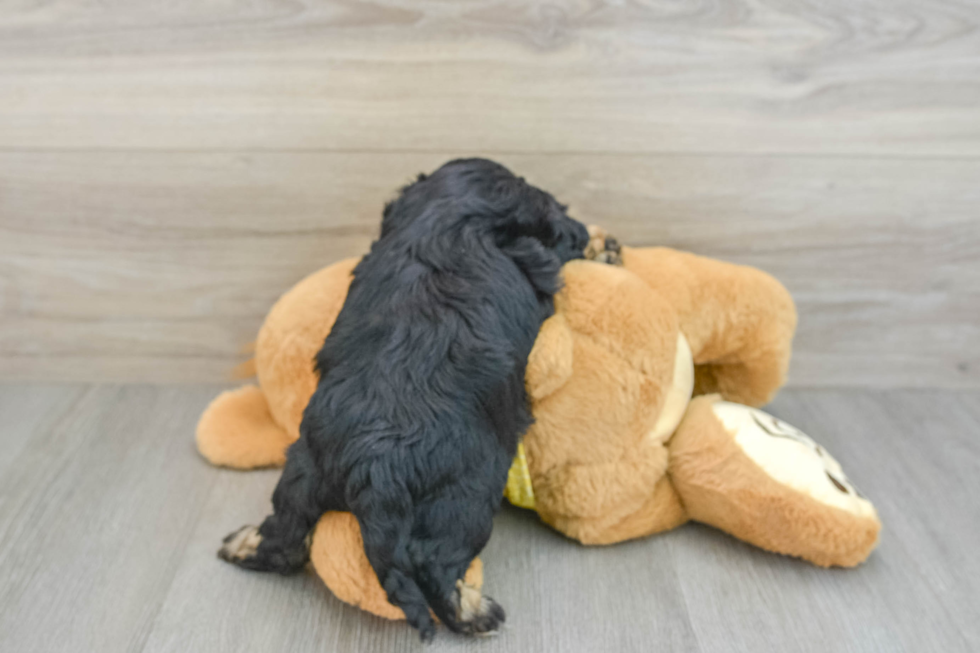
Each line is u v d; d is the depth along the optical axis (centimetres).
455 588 88
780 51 118
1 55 119
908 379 145
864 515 102
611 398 98
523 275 93
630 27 117
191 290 138
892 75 120
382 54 119
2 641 93
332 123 124
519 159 127
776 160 127
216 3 115
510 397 88
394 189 122
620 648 93
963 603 101
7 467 123
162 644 93
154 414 138
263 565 100
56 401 140
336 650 92
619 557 107
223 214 132
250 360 144
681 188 129
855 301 140
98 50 119
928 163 127
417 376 84
